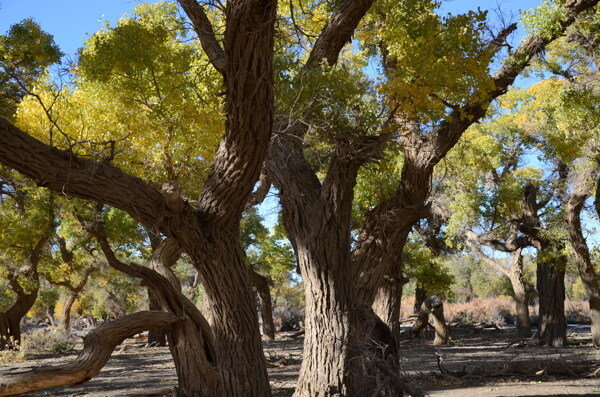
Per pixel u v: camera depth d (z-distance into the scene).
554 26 9.90
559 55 16.02
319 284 8.80
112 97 10.98
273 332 33.50
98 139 11.78
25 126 12.70
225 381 7.12
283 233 28.47
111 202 5.96
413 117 7.88
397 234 9.74
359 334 8.07
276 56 7.98
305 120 7.86
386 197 10.42
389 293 11.77
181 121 10.27
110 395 11.76
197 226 6.53
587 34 13.80
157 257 7.88
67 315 34.59
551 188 25.42
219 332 7.21
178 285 7.54
